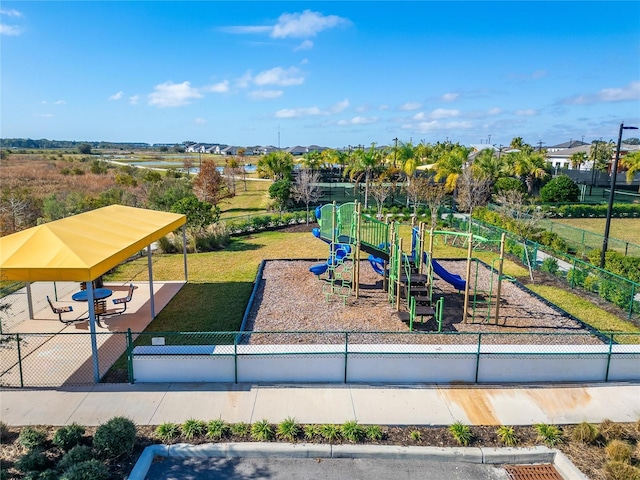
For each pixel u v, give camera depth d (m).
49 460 6.85
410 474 6.85
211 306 13.75
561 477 6.89
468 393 8.91
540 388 9.15
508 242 21.28
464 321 12.35
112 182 50.81
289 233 26.89
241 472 6.82
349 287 15.28
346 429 7.56
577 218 32.81
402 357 9.22
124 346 10.89
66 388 8.91
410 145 42.31
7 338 9.67
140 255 21.03
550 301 14.62
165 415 8.05
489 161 36.41
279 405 8.39
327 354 9.16
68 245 9.66
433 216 26.91
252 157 146.12
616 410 8.45
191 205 21.98
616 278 15.43
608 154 59.25
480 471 6.96
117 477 6.55
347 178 56.97
